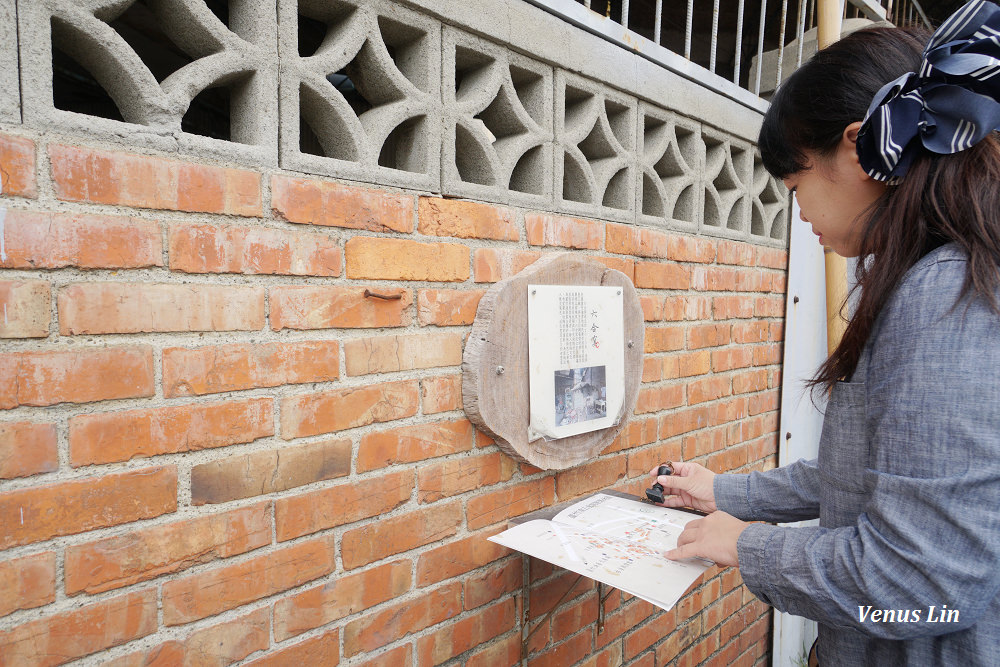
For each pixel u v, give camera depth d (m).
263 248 0.92
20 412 0.72
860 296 0.73
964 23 0.63
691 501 1.25
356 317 1.03
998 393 0.58
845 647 0.80
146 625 0.83
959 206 0.64
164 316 0.83
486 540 1.28
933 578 0.61
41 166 0.73
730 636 2.14
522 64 1.28
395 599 1.12
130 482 0.81
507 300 1.22
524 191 1.38
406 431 1.12
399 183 1.08
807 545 0.74
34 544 0.74
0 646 0.72
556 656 1.47
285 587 0.97
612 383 1.48
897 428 0.65
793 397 2.34
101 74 0.83
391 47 1.23
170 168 0.82
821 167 0.76
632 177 1.56
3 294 0.70
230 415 0.89
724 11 2.82
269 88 0.92
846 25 2.22
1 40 0.69
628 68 1.49
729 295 1.97
